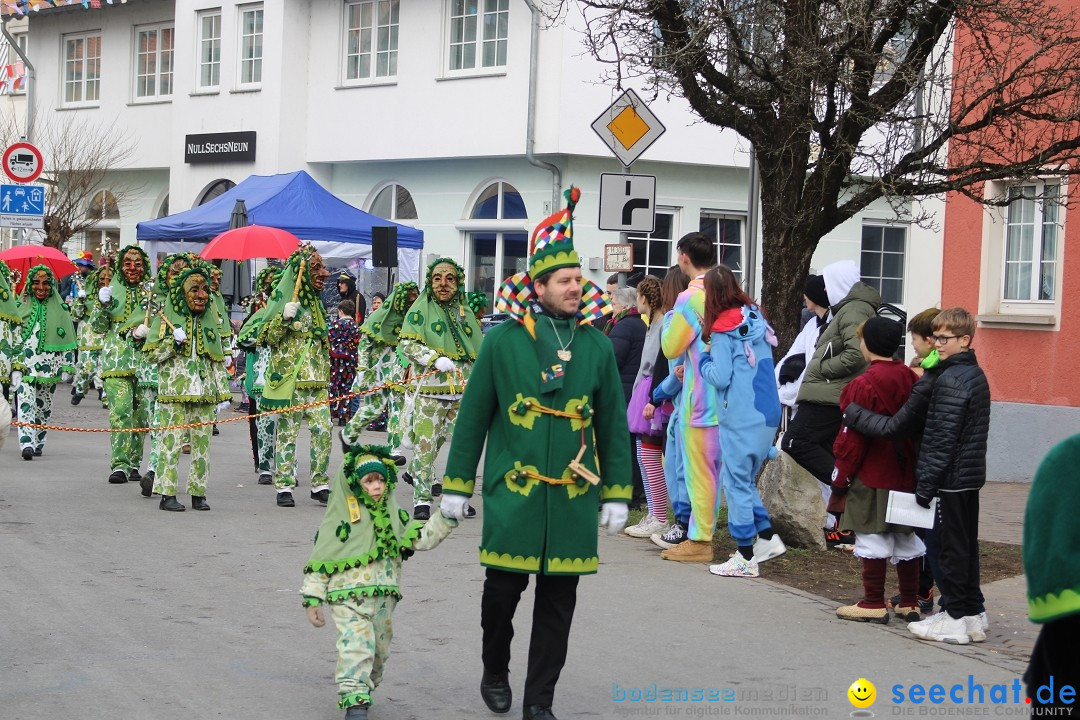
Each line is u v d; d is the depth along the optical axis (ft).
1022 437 49.34
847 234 89.61
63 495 41.52
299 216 76.54
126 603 26.94
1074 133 44.52
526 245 83.92
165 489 38.83
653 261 84.64
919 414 24.41
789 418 39.24
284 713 20.08
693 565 31.73
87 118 111.86
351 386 64.64
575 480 19.22
